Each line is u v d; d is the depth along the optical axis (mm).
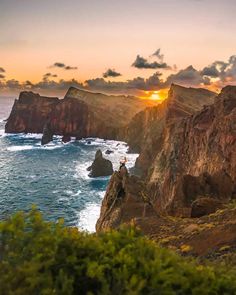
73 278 6328
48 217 64750
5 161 127000
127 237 7766
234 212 23469
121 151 157375
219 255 17328
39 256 6402
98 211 68688
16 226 6949
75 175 104125
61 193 82875
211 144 62469
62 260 6758
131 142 161125
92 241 7262
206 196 38844
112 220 34531
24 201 75812
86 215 66250
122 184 42094
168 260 7172
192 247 19234
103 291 6219
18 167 115938
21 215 7090
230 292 7094
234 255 16266
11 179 98250
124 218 32906
